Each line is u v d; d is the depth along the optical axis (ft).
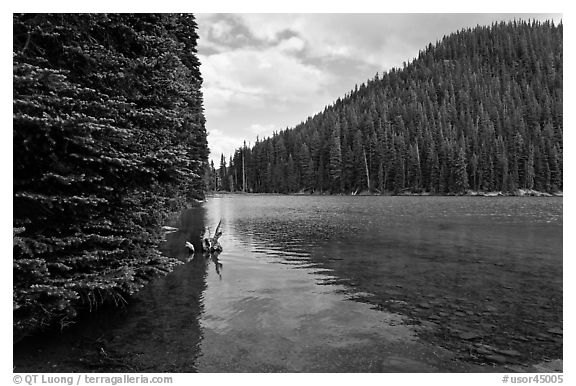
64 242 19.62
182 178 26.81
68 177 18.62
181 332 22.80
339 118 409.90
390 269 40.16
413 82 542.57
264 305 27.99
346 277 36.60
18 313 19.97
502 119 370.32
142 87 26.12
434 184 281.95
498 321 24.79
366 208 145.79
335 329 23.45
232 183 417.69
